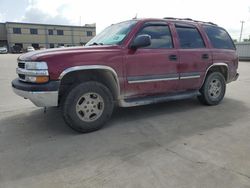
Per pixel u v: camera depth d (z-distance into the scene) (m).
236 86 8.29
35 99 3.37
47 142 3.42
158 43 4.35
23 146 3.29
